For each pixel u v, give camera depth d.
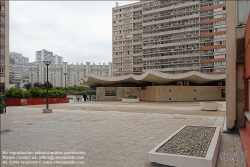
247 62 7.69
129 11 86.69
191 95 36.72
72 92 70.19
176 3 74.44
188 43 69.62
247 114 7.57
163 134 8.31
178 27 73.00
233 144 6.64
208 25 67.12
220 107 18.94
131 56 85.56
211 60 65.50
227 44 9.02
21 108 22.36
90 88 54.28
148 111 18.08
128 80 39.25
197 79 35.88
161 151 4.95
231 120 8.69
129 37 86.25
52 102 31.56
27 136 8.23
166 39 74.38
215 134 6.58
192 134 6.83
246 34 7.88
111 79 38.44
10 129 9.79
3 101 10.13
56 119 13.17
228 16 9.05
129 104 28.33
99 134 8.42
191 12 70.62
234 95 8.74
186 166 4.42
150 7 79.12
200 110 18.67
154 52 76.69
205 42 67.12
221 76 35.06
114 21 90.06
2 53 49.88
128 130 9.23
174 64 72.25
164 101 35.53
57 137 7.96
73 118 13.60
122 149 6.22
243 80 8.77
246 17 8.85
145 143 6.91
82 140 7.41
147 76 31.94
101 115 15.22
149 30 78.62
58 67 111.25
